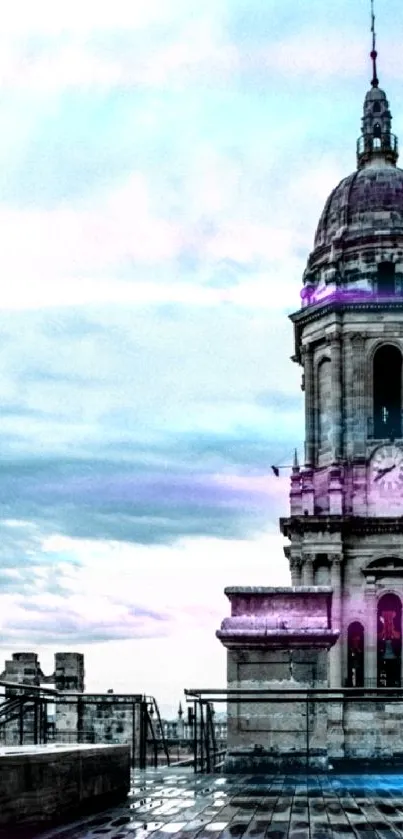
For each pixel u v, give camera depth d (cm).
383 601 7806
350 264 8394
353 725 6225
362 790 2119
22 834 1468
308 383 8406
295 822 1612
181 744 4656
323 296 8375
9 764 1441
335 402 8162
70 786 1664
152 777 2483
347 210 8562
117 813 1736
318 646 2614
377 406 8231
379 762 4034
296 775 2514
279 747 2589
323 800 1925
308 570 7781
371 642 7688
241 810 1769
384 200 8525
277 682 2611
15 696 2336
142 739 2886
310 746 2583
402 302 8144
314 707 2597
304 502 8081
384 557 7788
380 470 8006
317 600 2656
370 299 8212
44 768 1557
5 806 1417
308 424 8325
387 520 7800
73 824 1603
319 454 8262
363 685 7644
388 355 8262
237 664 2627
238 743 2602
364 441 8081
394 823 1595
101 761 1833
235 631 2614
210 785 2242
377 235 8350
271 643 2616
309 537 7819
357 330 8188
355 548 7856
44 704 2758
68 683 5006
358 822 1609
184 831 1523
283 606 2658
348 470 8050
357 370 8156
